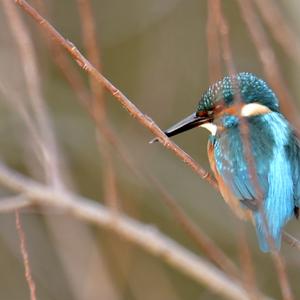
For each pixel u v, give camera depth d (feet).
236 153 27.09
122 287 46.80
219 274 36.40
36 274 47.88
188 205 49.70
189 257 36.58
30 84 32.04
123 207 47.24
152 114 49.14
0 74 41.39
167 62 50.01
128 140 48.42
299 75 40.88
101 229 47.29
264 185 26.17
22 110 34.45
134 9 50.88
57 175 35.53
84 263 44.24
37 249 48.19
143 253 48.37
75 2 50.11
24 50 30.48
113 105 51.29
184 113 49.88
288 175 26.35
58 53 27.53
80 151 49.47
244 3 24.85
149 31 50.72
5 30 42.65
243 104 28.55
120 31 50.72
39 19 22.52
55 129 47.70
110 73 50.75
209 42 23.30
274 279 48.34
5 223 48.32
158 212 49.80
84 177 50.01
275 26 28.12
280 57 46.39
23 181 35.12
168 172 49.78
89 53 26.21
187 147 50.60
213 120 28.94
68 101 49.60
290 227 47.09
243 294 33.73
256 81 28.99
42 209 46.39
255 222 25.77
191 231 28.12
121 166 46.50
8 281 47.88
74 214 35.65
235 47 50.57
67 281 47.96
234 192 26.71
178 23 50.83
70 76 27.66
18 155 47.67
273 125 27.63
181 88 50.26
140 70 50.49
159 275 47.21
